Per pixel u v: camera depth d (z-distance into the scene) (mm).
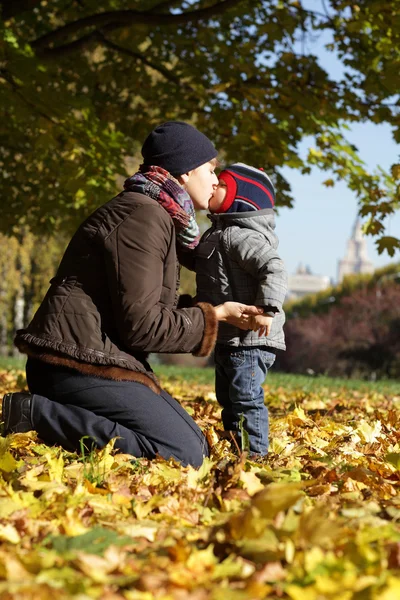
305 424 4887
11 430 3307
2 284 29031
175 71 10148
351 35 8953
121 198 3309
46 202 10414
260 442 3562
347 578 1674
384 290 47188
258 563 1895
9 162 10453
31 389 3420
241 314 3342
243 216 3492
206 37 9664
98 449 3266
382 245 7289
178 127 3455
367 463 3525
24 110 7387
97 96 10383
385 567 1831
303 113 8828
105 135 7668
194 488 2764
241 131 8844
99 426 3246
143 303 3117
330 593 1613
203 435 3510
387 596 1545
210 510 2490
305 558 1804
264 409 3592
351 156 9492
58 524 2213
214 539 2066
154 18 8531
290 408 6309
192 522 2393
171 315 3195
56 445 3398
